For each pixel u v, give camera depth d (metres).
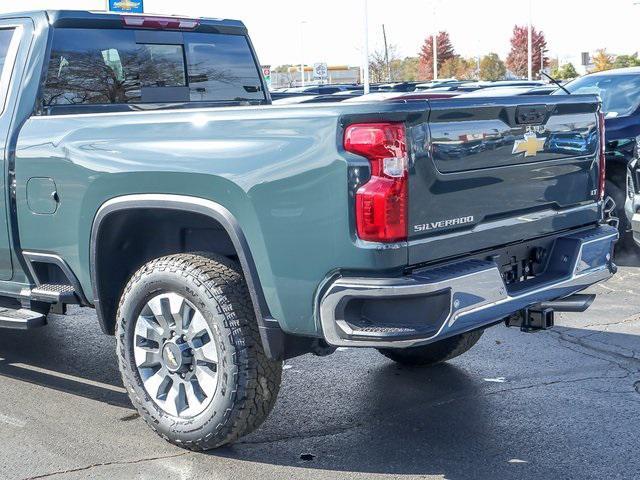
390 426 4.62
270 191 3.83
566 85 10.05
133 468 4.11
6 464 4.16
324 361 5.80
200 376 4.17
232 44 6.16
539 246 4.55
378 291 3.62
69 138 4.56
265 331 3.95
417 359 5.55
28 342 6.37
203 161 4.02
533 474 4.01
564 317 6.84
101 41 5.34
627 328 6.50
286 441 4.44
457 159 3.88
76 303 4.84
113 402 5.05
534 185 4.38
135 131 4.30
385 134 3.61
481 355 5.86
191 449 4.28
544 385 5.23
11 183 4.87
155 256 4.73
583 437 4.43
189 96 5.86
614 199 9.03
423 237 3.78
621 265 8.91
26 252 4.91
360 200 3.63
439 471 4.06
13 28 5.18
